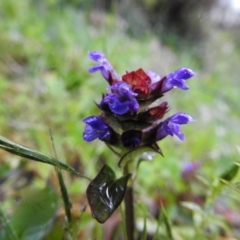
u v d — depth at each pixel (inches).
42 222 3.5
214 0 23.5
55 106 6.7
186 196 5.4
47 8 13.0
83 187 5.0
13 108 6.7
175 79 3.0
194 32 23.5
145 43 15.1
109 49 9.4
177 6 22.9
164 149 6.0
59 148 5.7
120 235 4.3
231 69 19.3
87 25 12.8
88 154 5.6
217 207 5.4
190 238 4.5
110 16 11.0
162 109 3.0
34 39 9.9
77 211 4.4
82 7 14.7
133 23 17.7
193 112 9.5
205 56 21.2
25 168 5.2
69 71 7.5
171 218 4.9
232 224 5.3
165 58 13.9
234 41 23.5
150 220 4.6
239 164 3.3
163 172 5.4
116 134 3.0
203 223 4.1
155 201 5.0
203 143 6.8
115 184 2.9
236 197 3.9
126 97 2.8
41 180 5.1
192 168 5.6
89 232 4.1
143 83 3.0
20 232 3.5
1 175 5.1
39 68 8.1
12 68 8.7
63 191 2.9
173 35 21.5
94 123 2.9
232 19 24.5
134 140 2.9
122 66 9.5
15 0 12.5
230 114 11.0
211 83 13.5
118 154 3.1
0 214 3.4
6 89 7.5
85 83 7.5
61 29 10.9
